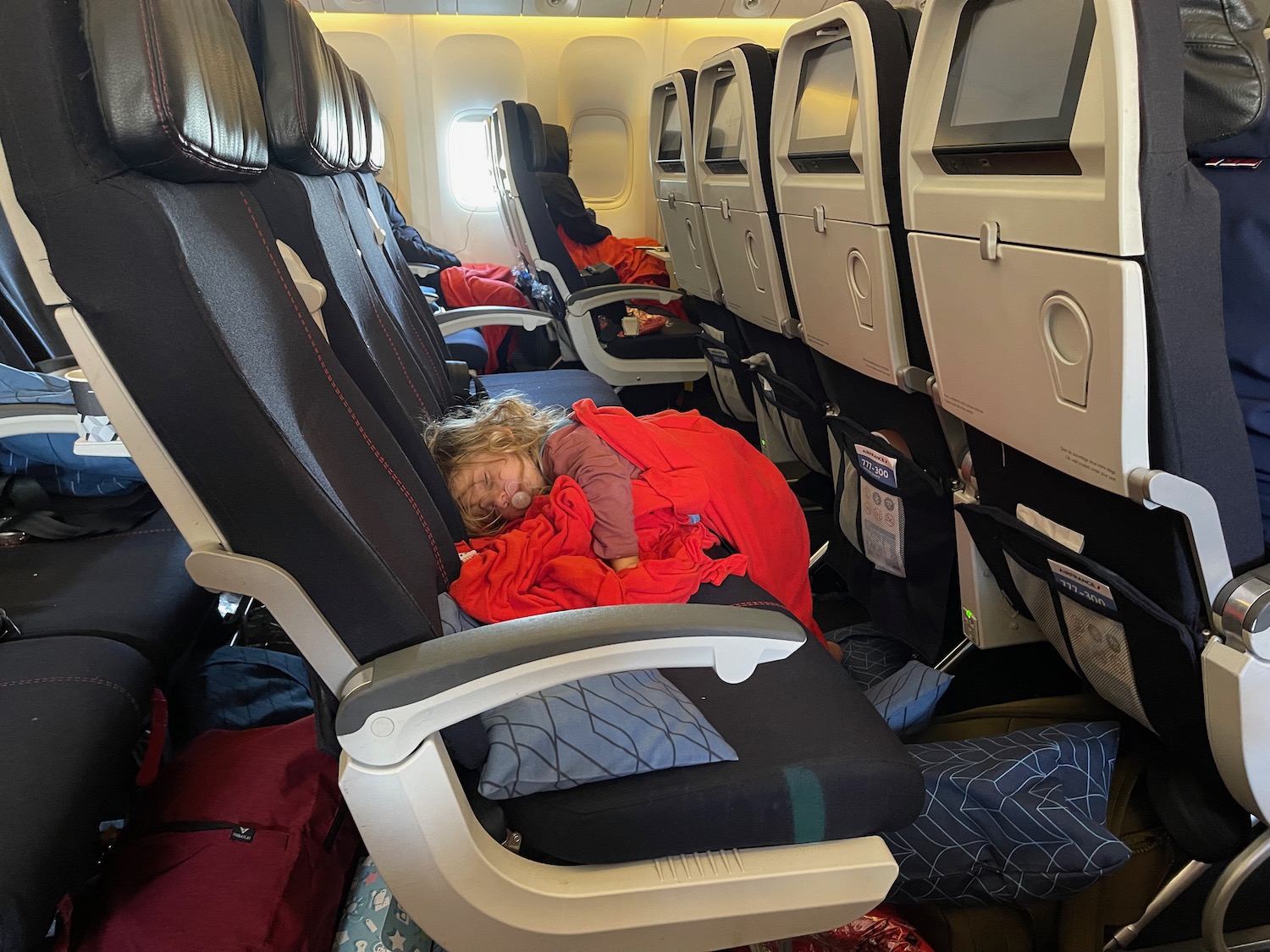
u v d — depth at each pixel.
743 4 4.41
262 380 0.80
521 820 0.97
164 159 0.71
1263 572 1.02
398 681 0.82
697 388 4.02
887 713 1.45
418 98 4.48
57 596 1.38
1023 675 1.82
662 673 1.17
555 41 4.48
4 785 0.94
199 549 0.82
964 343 1.23
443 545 1.19
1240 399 1.17
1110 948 1.32
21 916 0.83
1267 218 1.10
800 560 1.75
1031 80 0.97
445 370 2.42
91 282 0.70
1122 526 1.09
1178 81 0.82
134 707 1.17
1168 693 1.17
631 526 1.40
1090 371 0.97
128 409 0.75
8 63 0.65
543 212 3.26
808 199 1.68
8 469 1.60
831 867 0.99
